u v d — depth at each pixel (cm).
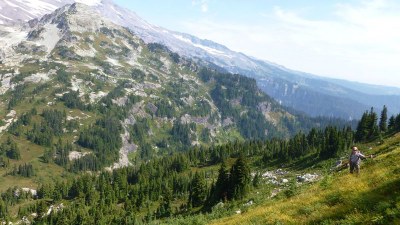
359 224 1748
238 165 10150
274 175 13338
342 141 13712
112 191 16950
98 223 13388
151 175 19388
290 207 2695
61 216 13912
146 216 12612
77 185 19912
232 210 4784
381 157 3419
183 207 12800
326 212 2139
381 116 15062
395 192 1970
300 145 16288
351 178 2928
